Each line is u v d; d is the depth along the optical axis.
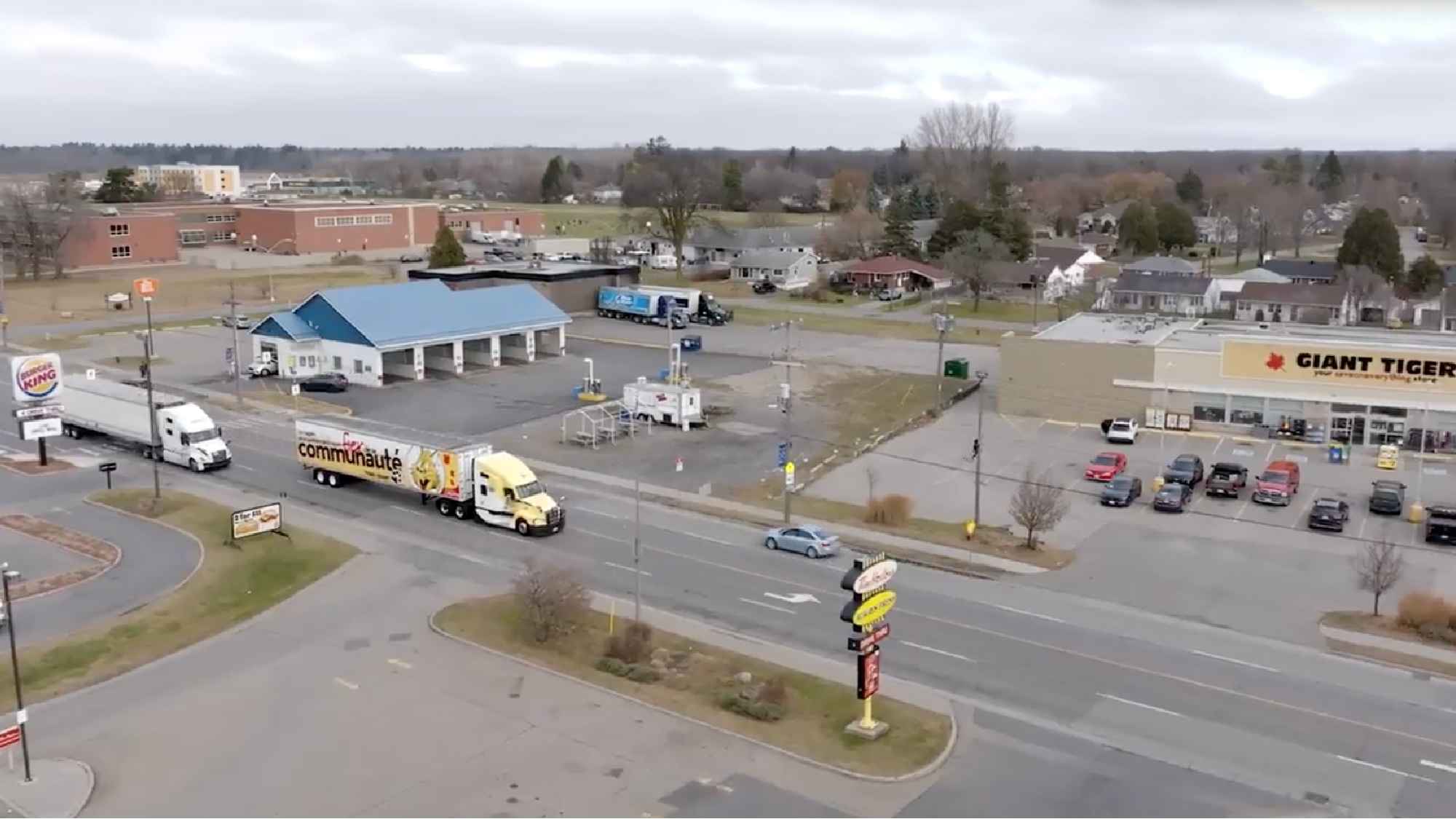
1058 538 52.22
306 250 173.38
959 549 50.12
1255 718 34.41
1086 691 36.16
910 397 83.31
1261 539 52.31
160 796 29.14
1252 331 81.31
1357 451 68.44
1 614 39.97
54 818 27.88
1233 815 28.94
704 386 86.50
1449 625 41.09
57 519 51.62
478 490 52.53
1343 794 30.05
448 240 133.88
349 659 37.88
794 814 28.62
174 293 130.75
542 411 76.31
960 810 28.92
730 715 33.94
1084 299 135.75
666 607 42.94
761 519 54.16
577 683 36.09
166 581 44.03
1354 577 47.25
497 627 40.47
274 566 45.94
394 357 89.56
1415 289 132.88
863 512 55.47
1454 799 29.89
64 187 157.00
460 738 32.44
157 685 35.81
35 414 59.47
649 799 29.25
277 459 63.62
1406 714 34.75
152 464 61.34
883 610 32.81
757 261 151.88
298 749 31.72
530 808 28.73
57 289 132.00
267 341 86.19
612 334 109.44
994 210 161.75
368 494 57.50
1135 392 74.50
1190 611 43.22
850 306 131.50
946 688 36.22
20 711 29.77
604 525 53.16
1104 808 29.11
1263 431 71.56
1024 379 77.44
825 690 35.66
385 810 28.58
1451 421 67.31
